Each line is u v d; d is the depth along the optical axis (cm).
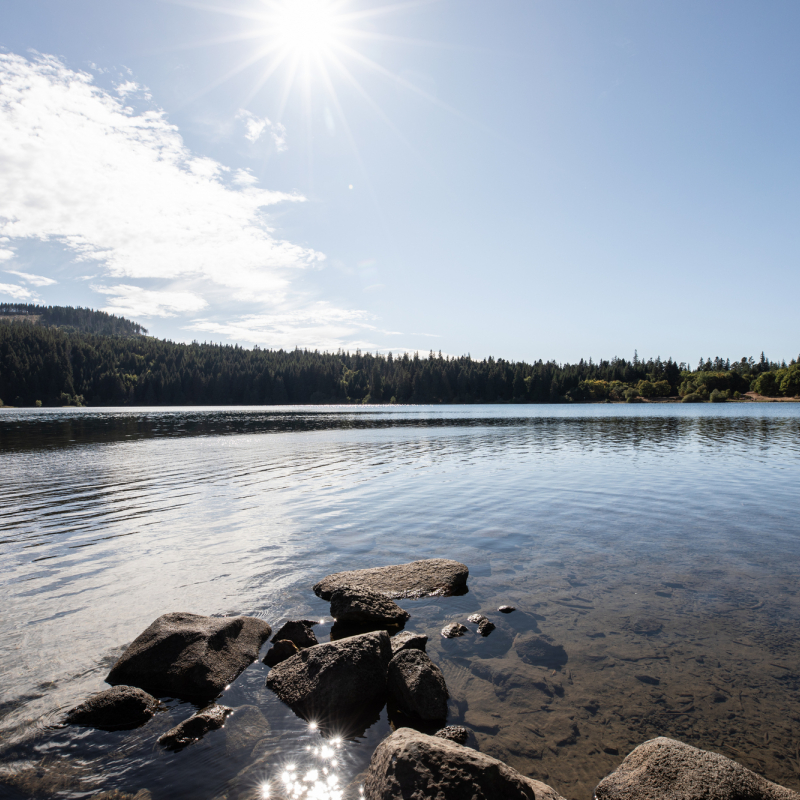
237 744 530
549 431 5122
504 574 1014
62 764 496
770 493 1798
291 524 1412
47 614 826
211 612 839
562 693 612
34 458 2923
